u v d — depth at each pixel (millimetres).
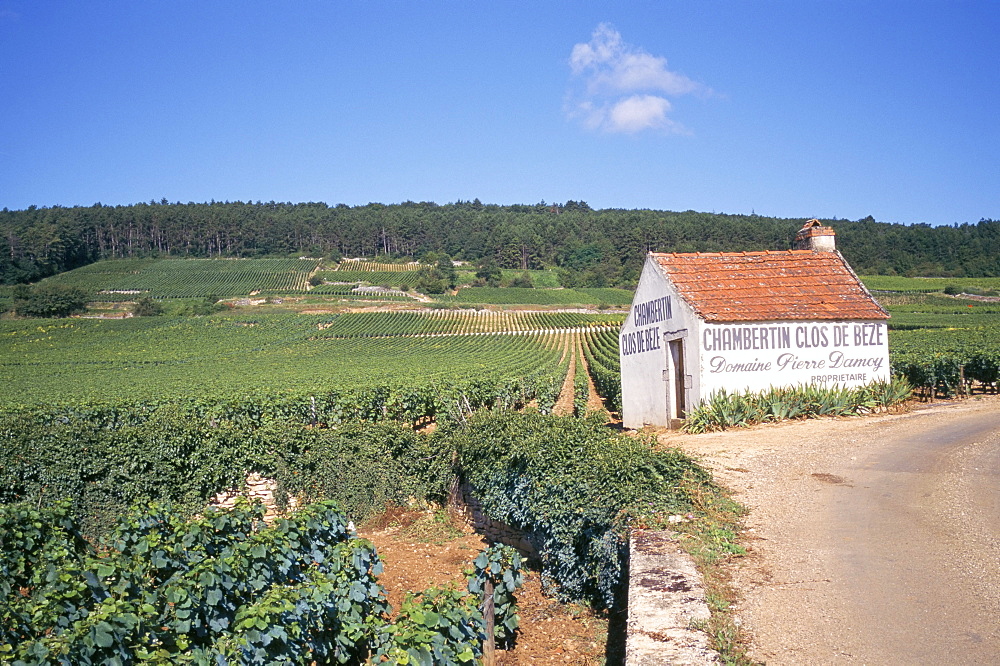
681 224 183750
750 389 18656
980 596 6547
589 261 176250
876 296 106312
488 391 34375
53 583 7488
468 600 7973
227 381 49156
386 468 16109
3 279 149500
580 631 8844
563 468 10367
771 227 178750
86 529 14328
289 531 9094
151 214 195625
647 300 21953
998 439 13555
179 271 162500
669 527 8453
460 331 100875
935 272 131500
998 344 38406
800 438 14703
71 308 115750
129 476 14836
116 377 59031
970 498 9586
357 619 8141
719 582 7082
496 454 12695
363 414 30578
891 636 5930
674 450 11055
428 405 31781
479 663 7652
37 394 44781
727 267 20938
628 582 7543
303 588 7652
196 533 8836
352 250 192875
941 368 22438
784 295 19734
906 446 13266
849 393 18406
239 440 15820
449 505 15578
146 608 6746
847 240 146125
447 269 158125
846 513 9234
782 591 6898
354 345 88125
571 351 78438
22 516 9031
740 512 9336
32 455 14734
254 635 6512
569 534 9477
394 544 14062
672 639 5750
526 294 140125
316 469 15906
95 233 188000
